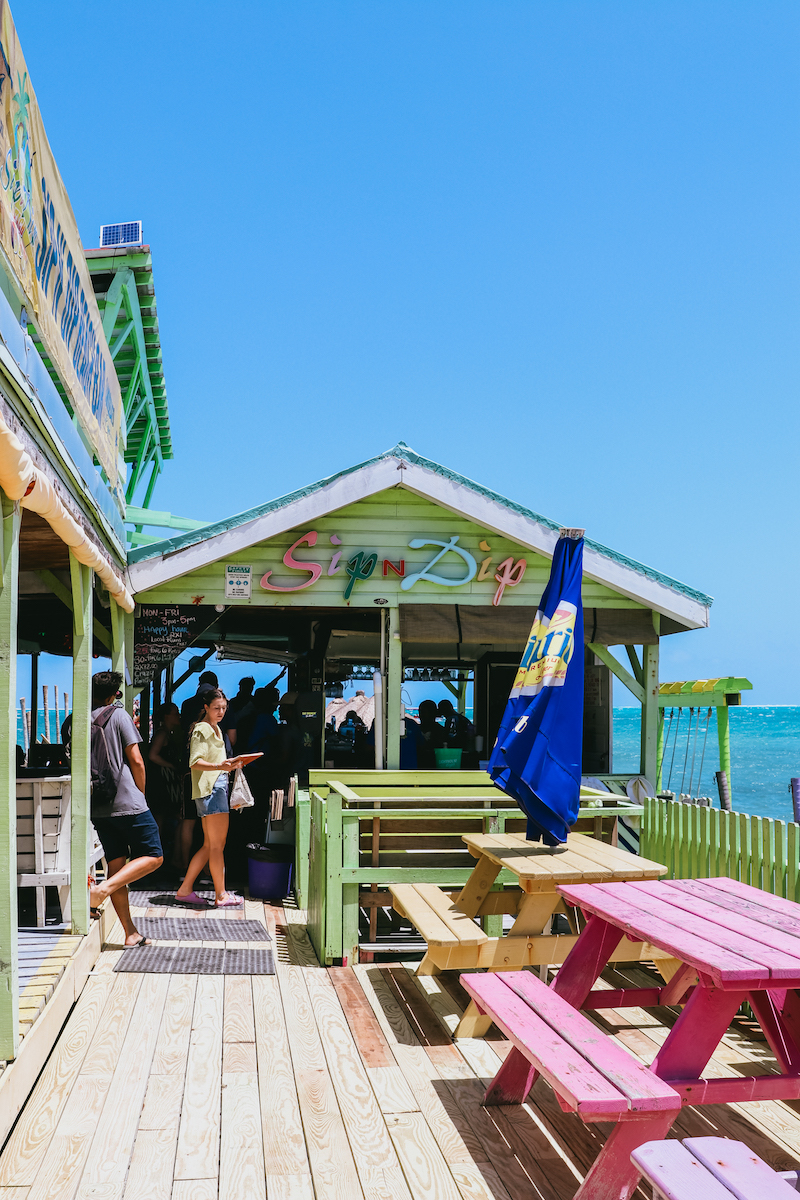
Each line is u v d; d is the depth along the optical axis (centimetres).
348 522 957
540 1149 371
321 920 630
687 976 458
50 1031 439
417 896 571
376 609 976
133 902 802
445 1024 511
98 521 605
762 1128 394
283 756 899
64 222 452
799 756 6956
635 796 977
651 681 989
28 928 577
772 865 547
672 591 959
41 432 395
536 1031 349
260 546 942
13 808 365
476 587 966
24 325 373
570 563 556
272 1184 339
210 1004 532
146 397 1512
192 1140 370
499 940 492
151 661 928
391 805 685
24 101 356
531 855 547
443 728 1080
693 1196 221
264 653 1436
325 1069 445
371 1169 352
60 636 1162
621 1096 289
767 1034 379
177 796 959
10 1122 354
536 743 523
